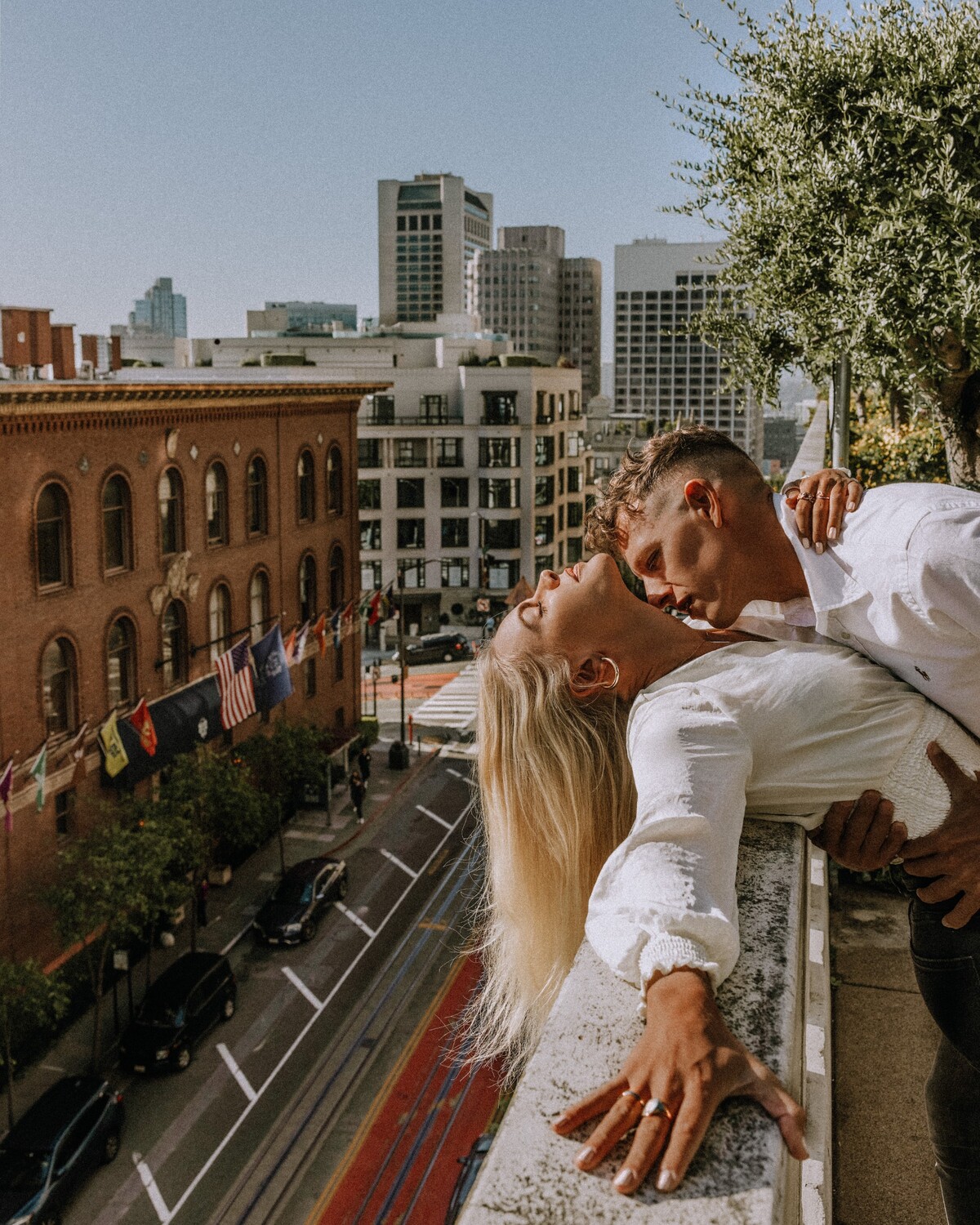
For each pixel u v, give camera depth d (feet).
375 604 148.77
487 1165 3.68
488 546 252.21
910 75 23.68
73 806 84.89
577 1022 4.44
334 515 137.39
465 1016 6.45
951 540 5.86
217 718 103.96
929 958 6.84
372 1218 65.67
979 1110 7.85
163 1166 69.15
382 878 115.55
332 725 141.79
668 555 6.93
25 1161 61.82
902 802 5.99
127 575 91.35
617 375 601.21
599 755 6.10
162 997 80.94
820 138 24.93
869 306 22.44
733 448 6.97
